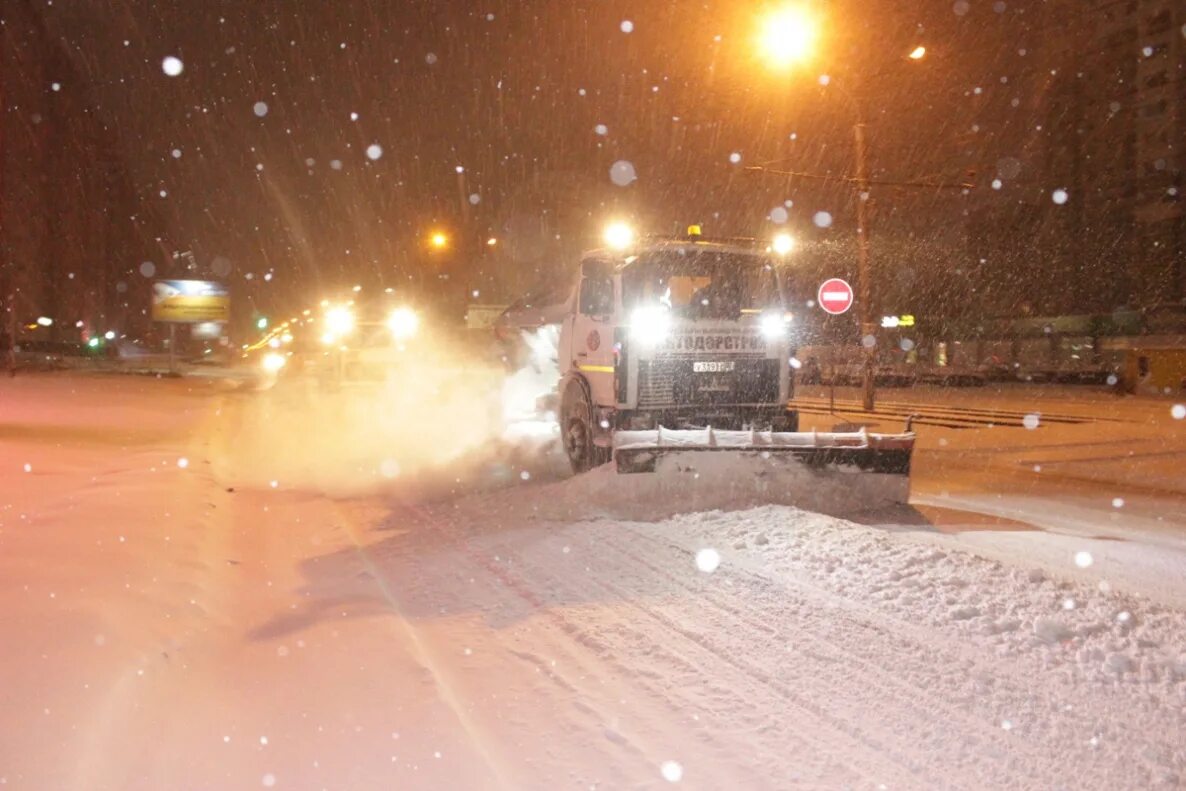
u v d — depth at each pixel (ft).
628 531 26.81
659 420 34.32
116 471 35.58
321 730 14.12
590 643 18.03
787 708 14.97
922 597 20.06
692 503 29.94
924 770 12.99
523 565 23.90
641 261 34.37
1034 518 32.01
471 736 14.02
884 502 32.30
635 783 12.65
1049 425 69.21
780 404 36.27
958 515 32.09
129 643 16.30
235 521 30.48
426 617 20.01
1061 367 158.92
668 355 34.37
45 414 62.85
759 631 18.47
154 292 149.59
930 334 191.62
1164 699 15.10
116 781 12.04
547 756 13.44
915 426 68.54
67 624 16.76
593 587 21.74
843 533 24.66
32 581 19.49
